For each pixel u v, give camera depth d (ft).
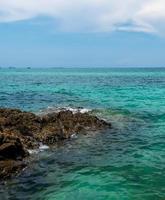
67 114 81.76
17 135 62.03
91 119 80.53
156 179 45.32
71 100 135.85
